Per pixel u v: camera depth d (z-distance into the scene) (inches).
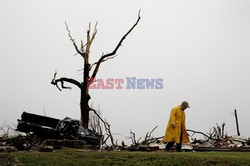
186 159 342.3
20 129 542.6
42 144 466.6
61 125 534.9
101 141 548.4
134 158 351.9
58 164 333.4
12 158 354.9
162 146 564.4
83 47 744.3
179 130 525.7
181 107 534.0
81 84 734.5
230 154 415.5
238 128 783.1
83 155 369.1
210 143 660.1
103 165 329.7
